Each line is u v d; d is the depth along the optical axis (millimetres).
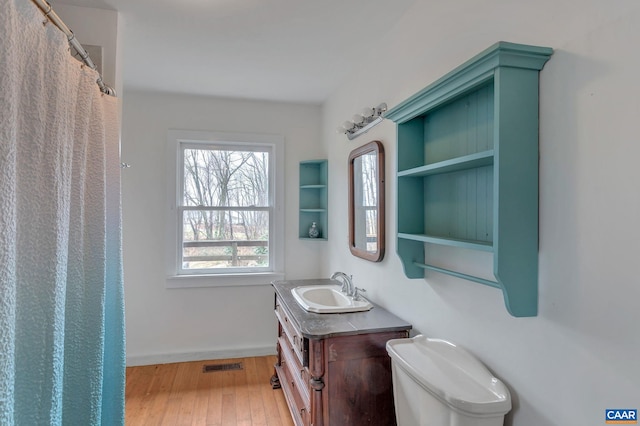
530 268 1010
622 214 798
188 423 2172
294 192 3301
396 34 1907
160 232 2998
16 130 766
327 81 2748
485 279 1224
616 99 810
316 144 3348
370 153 2184
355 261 2463
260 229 3287
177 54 2273
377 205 2061
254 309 3184
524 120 1000
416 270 1607
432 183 1546
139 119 2955
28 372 847
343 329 1644
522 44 1032
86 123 1142
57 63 921
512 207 995
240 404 2395
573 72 914
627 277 789
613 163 816
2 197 700
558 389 950
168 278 2994
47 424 872
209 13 1810
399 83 1868
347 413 1622
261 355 3184
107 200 1399
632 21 778
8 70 713
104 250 1239
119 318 1430
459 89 1188
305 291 2402
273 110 3254
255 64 2432
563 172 940
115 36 1791
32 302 856
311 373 1608
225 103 3143
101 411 1341
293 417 2021
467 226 1313
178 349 3031
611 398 821
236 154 3248
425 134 1604
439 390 1135
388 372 1669
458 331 1375
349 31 1988
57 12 1737
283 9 1771
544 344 994
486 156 1038
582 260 889
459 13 1380
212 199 3184
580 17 896
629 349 785
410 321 1737
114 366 1410
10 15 717
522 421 1062
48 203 891
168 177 3010
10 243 724
